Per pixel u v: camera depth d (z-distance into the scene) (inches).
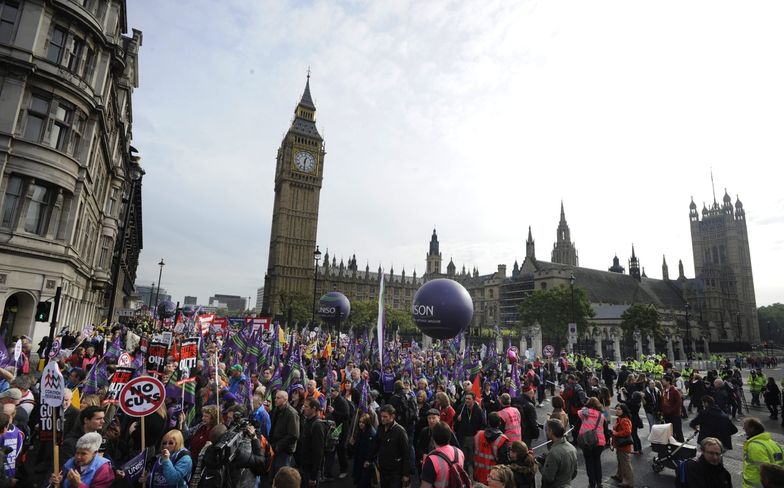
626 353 2354.8
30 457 310.8
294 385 515.2
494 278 6171.3
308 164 6240.2
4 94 992.9
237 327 1430.9
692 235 7583.7
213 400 430.3
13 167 1008.9
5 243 996.6
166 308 1627.7
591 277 5231.3
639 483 487.8
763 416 938.7
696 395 802.8
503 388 618.5
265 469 294.2
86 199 1320.1
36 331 1070.4
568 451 310.8
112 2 1284.4
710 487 284.4
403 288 7431.1
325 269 6865.2
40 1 1037.8
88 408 279.7
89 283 1641.2
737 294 6791.3
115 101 1491.1
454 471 261.3
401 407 494.9
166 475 243.4
